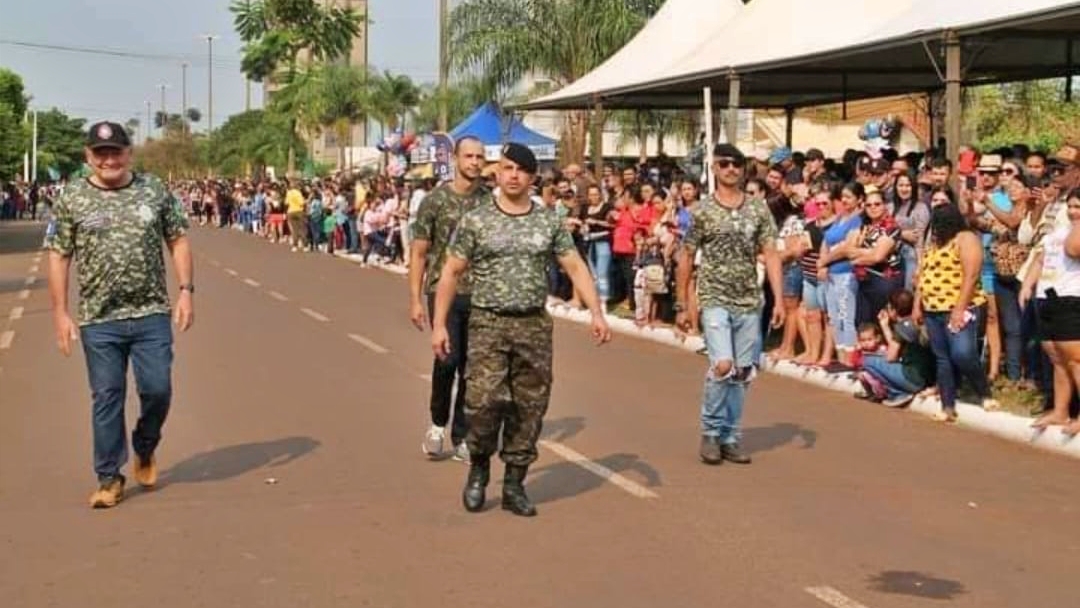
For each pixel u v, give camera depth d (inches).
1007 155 556.4
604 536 299.7
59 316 318.7
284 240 1844.2
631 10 1305.4
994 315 476.1
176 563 277.6
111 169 317.1
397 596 256.5
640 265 703.1
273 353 613.3
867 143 831.7
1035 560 285.4
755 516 318.7
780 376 548.1
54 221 317.7
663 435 418.9
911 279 499.5
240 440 403.2
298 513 317.4
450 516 315.9
